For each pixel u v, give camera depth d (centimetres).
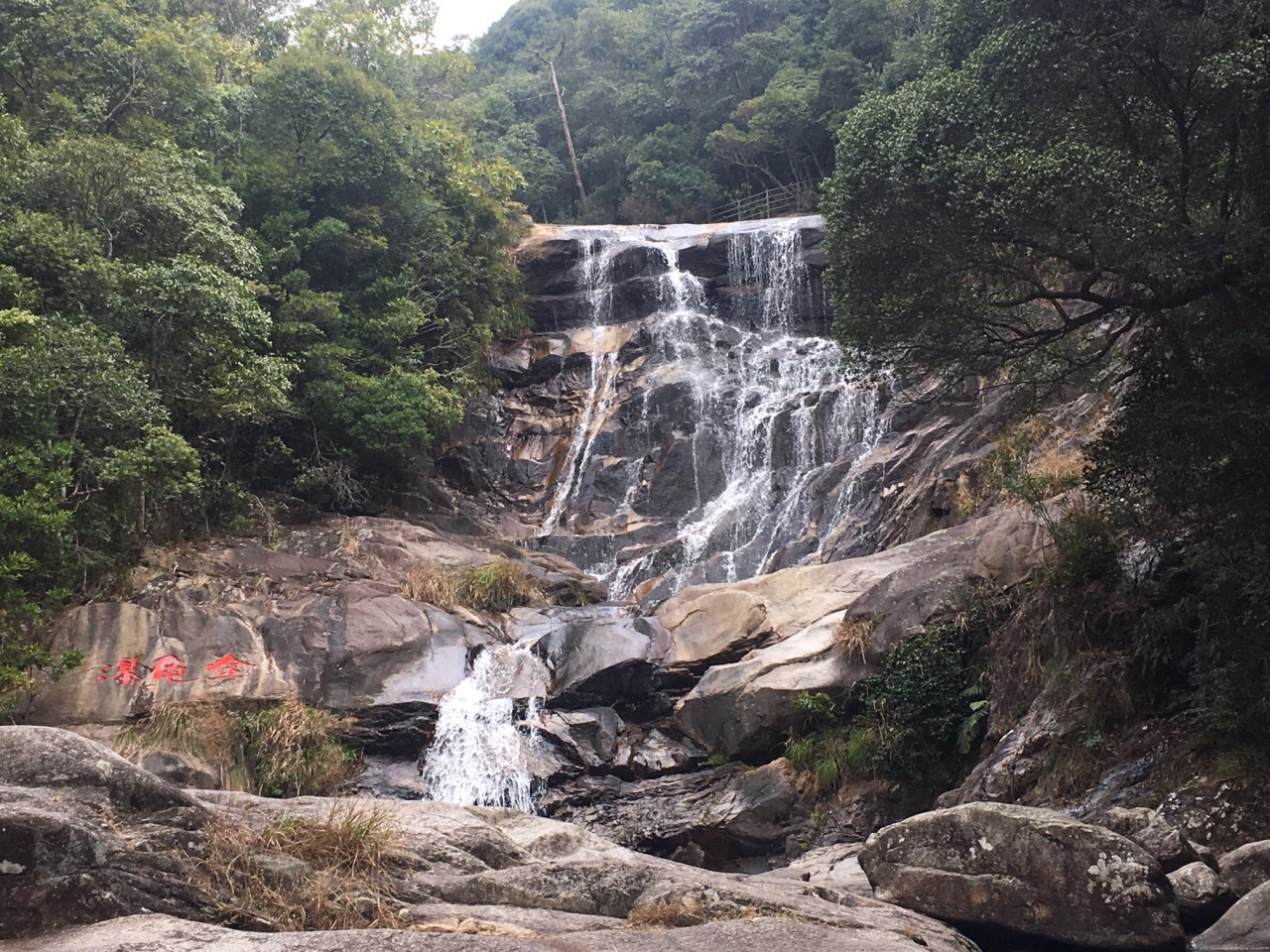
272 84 2539
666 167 4381
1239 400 1005
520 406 2748
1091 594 1167
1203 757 928
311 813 523
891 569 1577
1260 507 1003
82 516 1543
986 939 624
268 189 2470
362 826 483
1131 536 1160
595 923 463
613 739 1477
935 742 1266
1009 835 620
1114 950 581
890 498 2008
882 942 442
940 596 1351
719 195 4334
